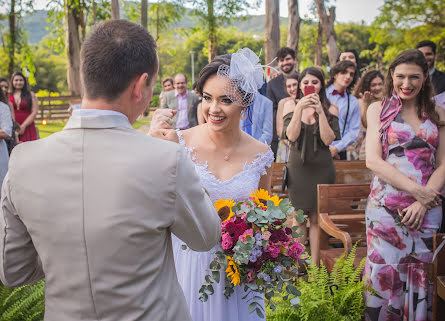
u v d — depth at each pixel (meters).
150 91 1.25
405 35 20.22
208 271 1.88
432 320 2.43
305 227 3.86
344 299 2.57
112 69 1.14
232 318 1.89
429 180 2.41
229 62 1.78
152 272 1.16
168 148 1.18
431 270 2.47
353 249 2.84
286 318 2.53
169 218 1.16
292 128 3.58
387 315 2.52
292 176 3.70
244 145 2.00
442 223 2.90
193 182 1.21
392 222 2.46
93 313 1.12
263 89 5.49
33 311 2.60
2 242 1.18
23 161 1.16
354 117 4.87
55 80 70.38
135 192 1.11
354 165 4.18
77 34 20.97
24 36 19.92
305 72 3.75
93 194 1.11
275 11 10.38
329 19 11.23
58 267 1.13
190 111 7.51
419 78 2.33
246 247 1.62
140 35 1.19
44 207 1.12
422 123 2.41
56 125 18.92
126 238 1.09
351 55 6.08
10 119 4.46
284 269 2.14
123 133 1.17
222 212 1.79
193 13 18.39
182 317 1.25
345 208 3.33
